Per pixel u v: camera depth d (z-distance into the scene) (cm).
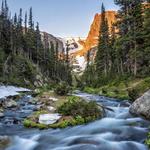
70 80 13462
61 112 1755
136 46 4356
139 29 4322
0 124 1698
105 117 1833
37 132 1500
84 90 6134
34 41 10438
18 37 9575
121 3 4812
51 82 9838
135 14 4425
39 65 10625
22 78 7206
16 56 8325
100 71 7962
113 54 6956
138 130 1442
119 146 1223
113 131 1459
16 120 1770
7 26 8831
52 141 1341
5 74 6638
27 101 2705
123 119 1742
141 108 1745
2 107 2261
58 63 12569
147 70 4359
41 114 1725
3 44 8062
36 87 7362
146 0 4278
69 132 1488
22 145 1282
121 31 5191
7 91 4391
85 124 1631
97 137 1368
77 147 1227
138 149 1189
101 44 7588
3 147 1236
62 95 2634
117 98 3369
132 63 4959
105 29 7506
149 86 2995
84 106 1772
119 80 4891
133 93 2811
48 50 11662
